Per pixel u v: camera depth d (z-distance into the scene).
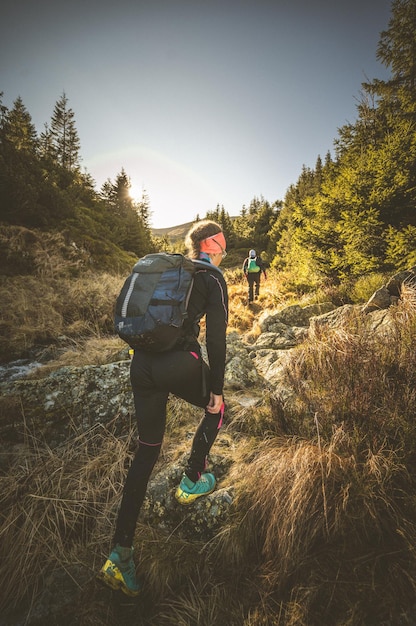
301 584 1.16
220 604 1.18
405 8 8.75
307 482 1.38
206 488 1.54
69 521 1.55
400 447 1.50
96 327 5.50
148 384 1.27
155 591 1.27
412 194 5.72
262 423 2.00
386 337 2.43
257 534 1.39
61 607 1.24
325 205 7.44
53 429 2.01
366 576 1.14
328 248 7.48
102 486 1.73
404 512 1.28
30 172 11.75
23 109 32.53
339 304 5.66
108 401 2.19
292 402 2.14
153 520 1.52
